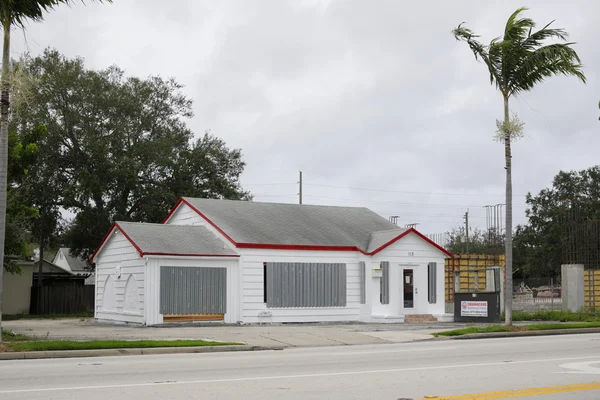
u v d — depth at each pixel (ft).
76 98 145.07
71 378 41.39
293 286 100.83
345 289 104.78
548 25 82.48
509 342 69.72
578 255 124.16
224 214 107.45
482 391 36.37
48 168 142.00
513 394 35.29
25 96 61.72
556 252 223.10
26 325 97.14
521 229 244.01
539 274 230.27
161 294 92.38
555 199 236.63
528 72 82.84
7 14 58.23
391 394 35.27
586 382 39.60
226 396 34.40
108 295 106.63
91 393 35.27
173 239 97.60
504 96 84.58
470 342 70.59
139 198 148.87
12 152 85.51
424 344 68.59
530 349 60.75
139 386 37.86
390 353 57.82
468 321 102.27
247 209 111.86
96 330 84.02
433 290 108.78
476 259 125.18
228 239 98.58
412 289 107.76
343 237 109.19
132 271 96.53
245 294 97.45
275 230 105.19
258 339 71.82
